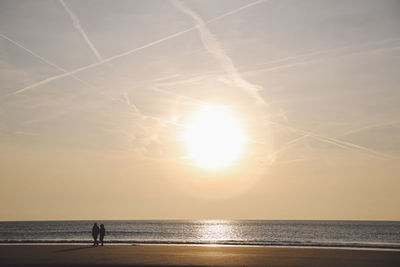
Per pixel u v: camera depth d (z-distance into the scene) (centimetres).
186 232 13038
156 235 10712
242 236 10206
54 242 5331
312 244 5119
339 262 2595
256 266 2383
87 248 3569
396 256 2962
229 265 2408
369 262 2605
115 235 10644
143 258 2734
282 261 2627
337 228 17312
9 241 5516
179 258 2747
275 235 10862
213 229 16575
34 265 2369
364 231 13812
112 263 2456
